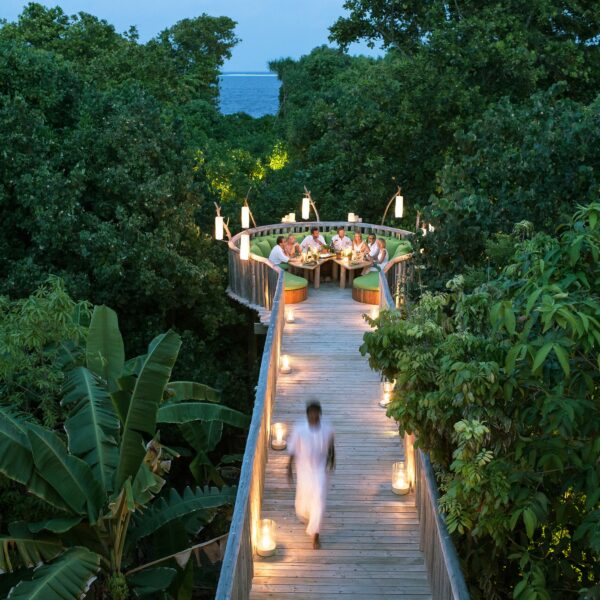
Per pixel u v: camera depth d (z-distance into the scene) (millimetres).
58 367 10133
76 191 17047
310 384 11383
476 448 5035
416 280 12211
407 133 21703
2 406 9227
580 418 4738
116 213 18078
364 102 23266
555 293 4168
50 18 34281
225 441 19922
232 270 18219
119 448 9289
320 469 7430
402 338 7039
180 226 18859
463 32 21078
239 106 169125
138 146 18609
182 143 21000
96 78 31422
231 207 23609
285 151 34688
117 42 35125
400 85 22203
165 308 18875
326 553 7316
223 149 32406
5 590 9000
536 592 5098
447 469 6773
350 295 16547
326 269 18016
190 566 9758
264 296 16578
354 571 7051
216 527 13719
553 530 5945
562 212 10508
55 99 21141
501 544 5387
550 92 13422
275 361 11078
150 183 17969
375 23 26234
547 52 22047
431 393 5773
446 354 5488
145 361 8812
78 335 10117
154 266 18094
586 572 5988
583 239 4355
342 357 12539
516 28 21547
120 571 10016
